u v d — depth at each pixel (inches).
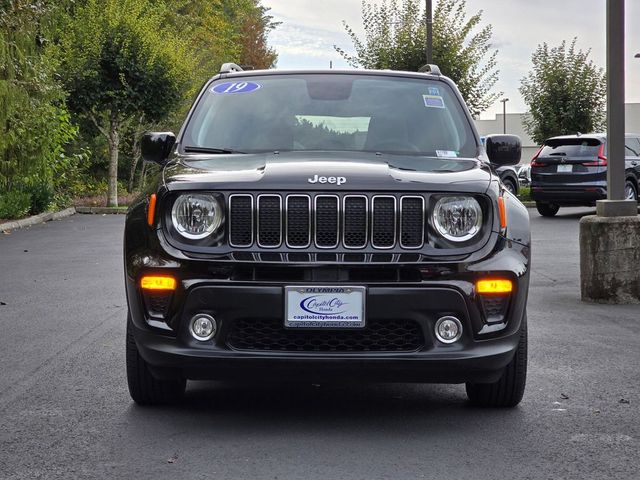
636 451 177.8
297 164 193.3
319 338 181.0
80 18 1037.8
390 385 232.7
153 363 186.7
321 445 180.4
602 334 299.4
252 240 181.8
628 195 861.2
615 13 366.6
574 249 575.2
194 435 187.0
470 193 184.9
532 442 183.3
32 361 257.4
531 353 268.8
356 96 236.8
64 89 1011.3
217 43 1878.7
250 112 232.2
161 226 186.2
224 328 179.8
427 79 246.8
